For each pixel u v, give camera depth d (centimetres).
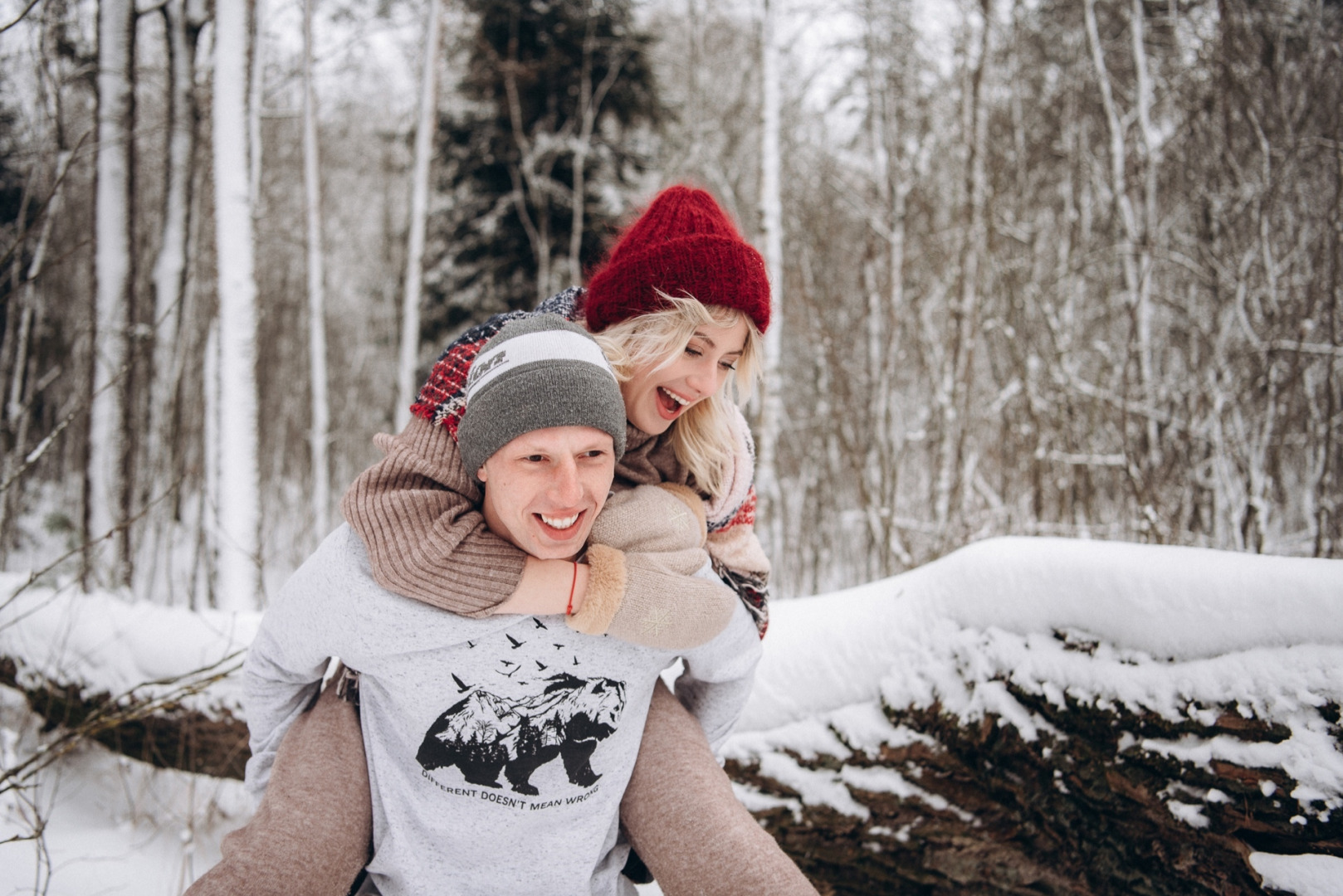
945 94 720
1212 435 362
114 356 368
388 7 715
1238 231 456
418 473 106
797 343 809
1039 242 664
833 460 680
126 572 364
